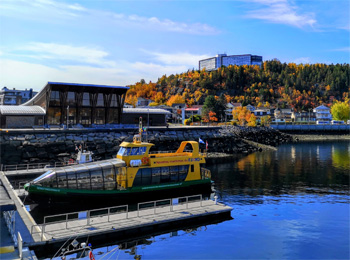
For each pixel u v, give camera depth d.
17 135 66.81
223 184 52.75
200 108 197.75
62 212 36.59
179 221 31.61
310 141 148.38
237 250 26.98
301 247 27.75
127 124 96.81
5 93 169.38
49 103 84.25
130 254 25.92
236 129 131.12
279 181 55.25
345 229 32.06
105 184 39.41
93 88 88.19
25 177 51.25
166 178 43.41
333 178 57.97
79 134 74.31
